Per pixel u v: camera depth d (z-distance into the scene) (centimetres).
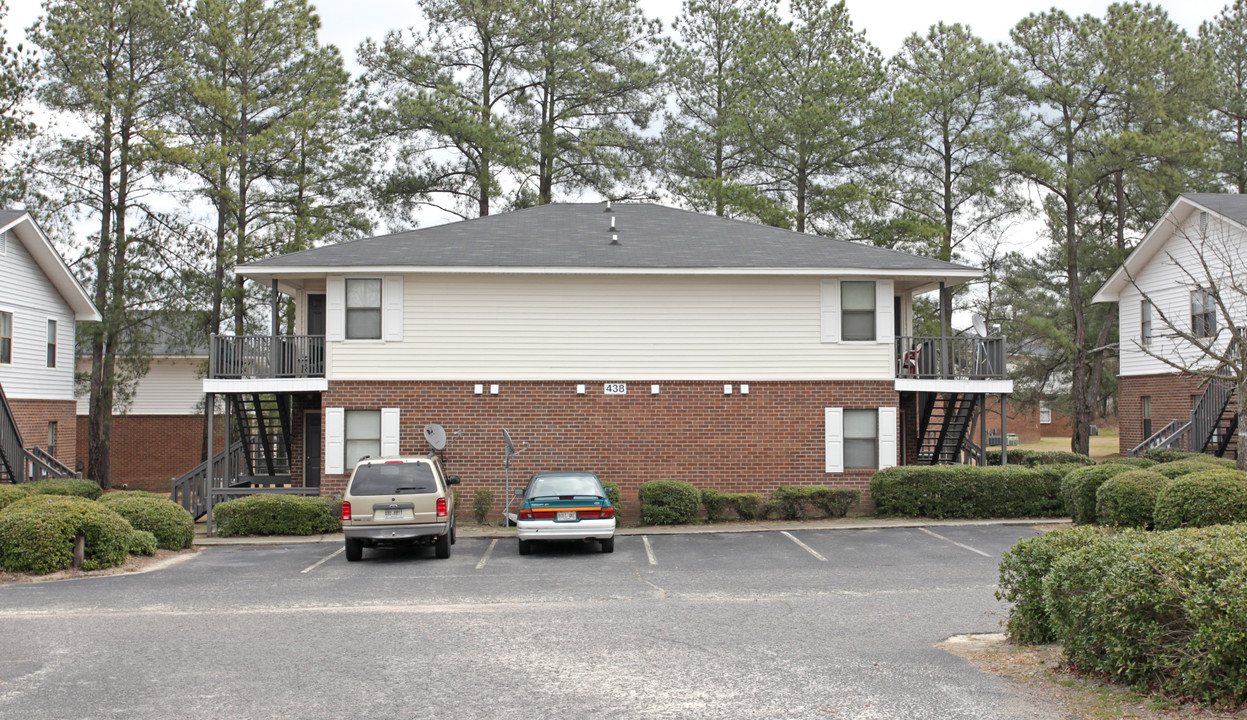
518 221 2597
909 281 2384
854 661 895
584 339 2275
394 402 2233
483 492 2178
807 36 3719
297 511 2080
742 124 3472
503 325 2266
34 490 2302
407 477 1667
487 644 991
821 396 2292
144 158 2977
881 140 3481
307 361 2255
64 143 3152
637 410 2275
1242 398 1884
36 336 2905
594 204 2817
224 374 2239
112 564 1579
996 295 3891
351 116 3434
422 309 2252
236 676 866
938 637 1002
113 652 963
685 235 2503
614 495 2120
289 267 2198
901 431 2453
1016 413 4309
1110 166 3288
